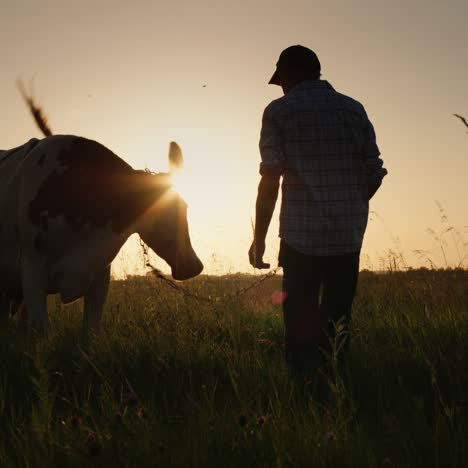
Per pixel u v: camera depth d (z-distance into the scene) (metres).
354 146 4.25
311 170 4.19
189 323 6.45
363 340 5.61
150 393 4.14
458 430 3.19
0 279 6.81
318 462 2.84
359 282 10.62
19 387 4.23
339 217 4.20
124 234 6.43
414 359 4.80
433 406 3.92
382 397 3.96
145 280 10.62
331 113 4.22
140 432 3.05
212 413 3.38
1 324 6.80
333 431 3.09
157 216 6.55
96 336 5.71
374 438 3.26
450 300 7.76
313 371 4.16
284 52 4.39
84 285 6.32
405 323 6.33
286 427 3.13
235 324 6.37
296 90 4.27
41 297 6.25
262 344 5.62
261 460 2.89
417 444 3.11
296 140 4.19
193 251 6.77
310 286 4.27
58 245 6.23
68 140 6.45
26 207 6.20
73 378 4.45
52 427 3.30
